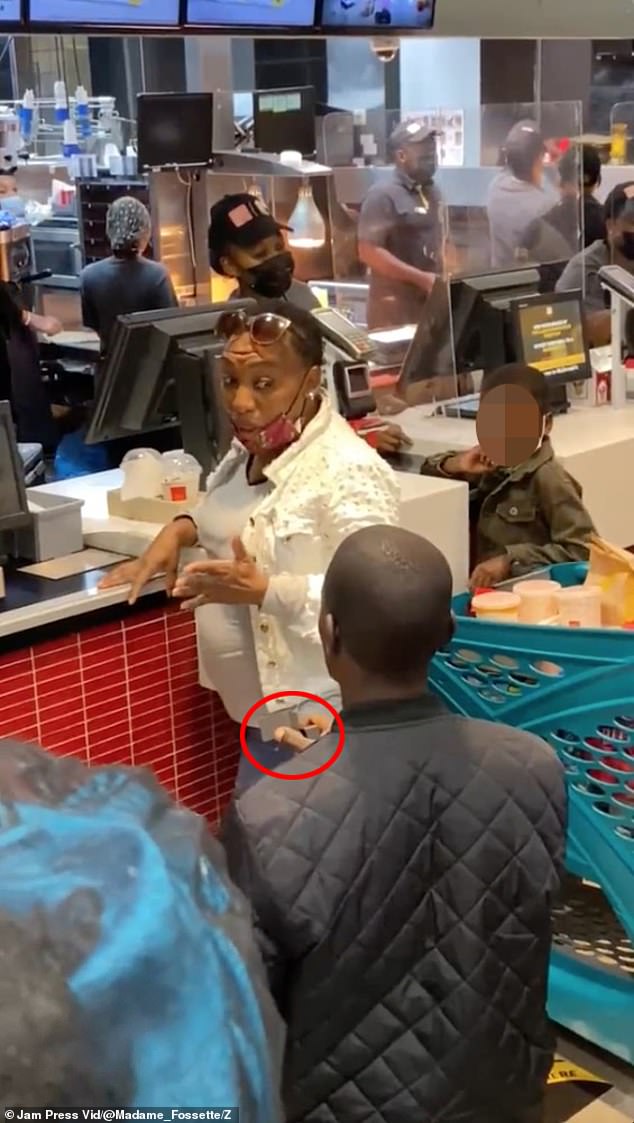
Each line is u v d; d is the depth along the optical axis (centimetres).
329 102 820
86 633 245
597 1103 235
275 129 536
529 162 426
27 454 322
